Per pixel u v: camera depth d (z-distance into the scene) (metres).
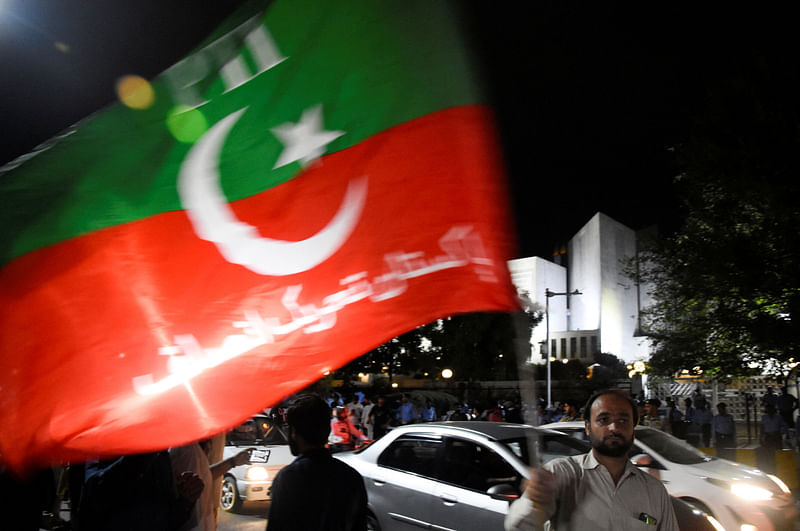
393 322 2.45
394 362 38.12
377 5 2.39
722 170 13.62
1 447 2.38
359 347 2.45
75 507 4.11
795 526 8.11
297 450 3.37
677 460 8.32
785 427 18.16
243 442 11.22
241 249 2.48
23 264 2.39
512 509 2.73
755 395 32.03
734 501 7.54
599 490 2.75
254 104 2.46
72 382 2.42
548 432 7.49
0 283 2.38
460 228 2.44
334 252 2.49
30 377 2.40
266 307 2.49
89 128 2.40
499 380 46.66
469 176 2.43
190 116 2.43
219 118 2.45
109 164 2.41
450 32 2.37
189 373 2.46
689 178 14.44
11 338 2.39
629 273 17.17
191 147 2.44
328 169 2.48
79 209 2.42
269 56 2.44
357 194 2.48
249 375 2.46
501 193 2.41
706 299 14.65
